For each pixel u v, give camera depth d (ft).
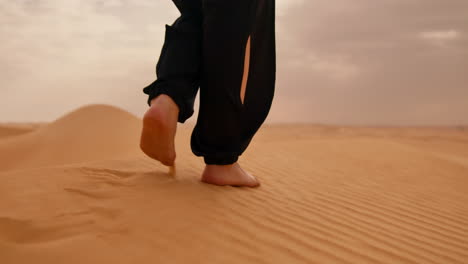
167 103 6.21
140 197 6.23
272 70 7.57
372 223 7.07
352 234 6.28
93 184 6.86
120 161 9.91
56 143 36.88
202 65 6.61
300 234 5.89
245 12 6.42
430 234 6.93
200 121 7.03
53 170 7.83
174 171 7.86
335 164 14.25
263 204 7.00
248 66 6.97
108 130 39.04
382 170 13.99
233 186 7.84
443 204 9.53
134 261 4.37
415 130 146.10
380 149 18.89
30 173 7.50
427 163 16.29
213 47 6.39
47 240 4.73
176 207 5.97
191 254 4.69
